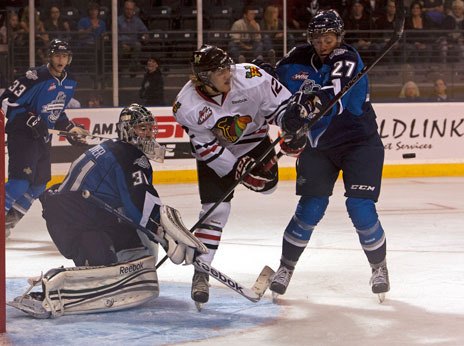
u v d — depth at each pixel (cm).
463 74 1822
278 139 626
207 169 654
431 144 1658
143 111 649
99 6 1664
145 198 634
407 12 1822
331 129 661
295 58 673
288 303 675
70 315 627
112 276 638
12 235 1064
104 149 654
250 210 1237
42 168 1017
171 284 748
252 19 1714
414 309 652
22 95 988
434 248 922
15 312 641
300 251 686
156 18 1744
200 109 622
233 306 663
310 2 1777
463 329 591
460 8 1833
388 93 1803
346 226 1078
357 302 677
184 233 618
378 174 670
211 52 609
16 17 1620
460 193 1413
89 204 657
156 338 568
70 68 1636
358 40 1797
